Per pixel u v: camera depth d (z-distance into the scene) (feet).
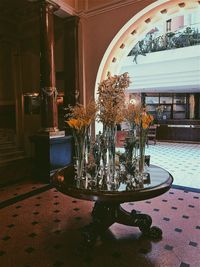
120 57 21.83
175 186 16.19
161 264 7.97
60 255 8.54
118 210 9.61
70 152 19.49
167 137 44.11
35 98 25.82
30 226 10.66
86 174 9.22
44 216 11.66
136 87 39.14
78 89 20.92
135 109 9.43
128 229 10.26
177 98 48.70
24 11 23.43
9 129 29.96
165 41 35.73
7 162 24.43
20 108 27.40
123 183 8.70
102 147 9.41
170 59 34.96
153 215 11.62
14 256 8.50
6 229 10.41
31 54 25.53
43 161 17.70
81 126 9.09
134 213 10.15
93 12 19.53
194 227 10.41
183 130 42.60
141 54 37.17
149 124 9.30
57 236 9.79
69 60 20.67
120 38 19.53
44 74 17.81
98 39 19.75
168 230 10.15
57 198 14.12
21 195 14.66
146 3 17.01
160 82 36.76
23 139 27.78
